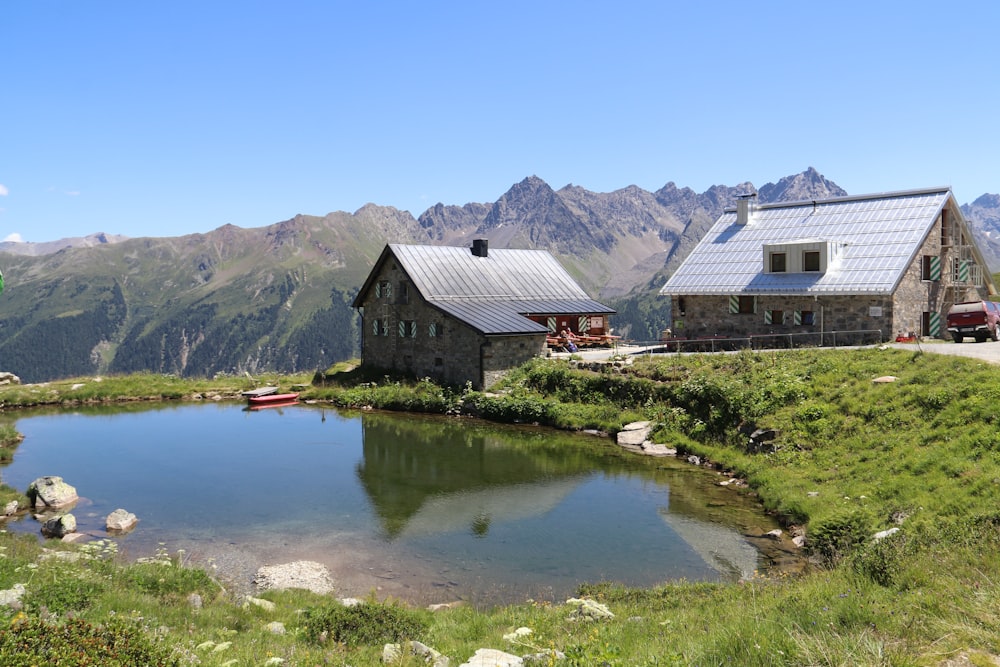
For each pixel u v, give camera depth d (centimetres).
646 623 976
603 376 3186
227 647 869
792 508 1736
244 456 2609
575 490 2100
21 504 1977
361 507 1952
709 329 4103
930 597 826
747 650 715
